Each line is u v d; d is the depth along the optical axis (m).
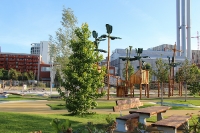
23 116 10.38
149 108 11.06
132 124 8.23
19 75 99.94
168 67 33.62
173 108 18.86
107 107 18.70
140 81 33.41
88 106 13.72
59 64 31.09
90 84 13.75
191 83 33.91
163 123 8.23
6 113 11.02
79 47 14.09
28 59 121.62
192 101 28.28
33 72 116.00
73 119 11.14
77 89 13.88
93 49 14.43
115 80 35.28
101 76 14.38
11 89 58.16
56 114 13.70
